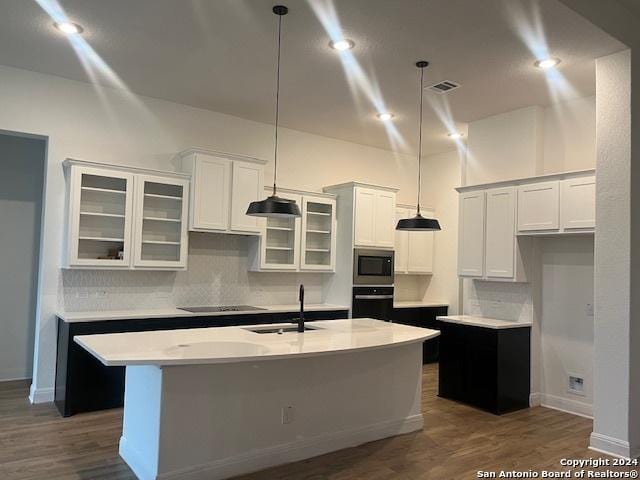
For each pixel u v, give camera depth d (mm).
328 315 5941
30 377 5582
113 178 4781
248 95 5156
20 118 4598
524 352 4977
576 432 4223
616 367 3752
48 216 4723
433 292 7438
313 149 6523
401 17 3480
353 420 3826
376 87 4844
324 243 6414
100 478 3117
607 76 3938
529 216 4855
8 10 3475
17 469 3230
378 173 7203
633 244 3744
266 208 3533
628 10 3775
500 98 5047
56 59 4355
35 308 5613
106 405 4480
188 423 3039
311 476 3238
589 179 4395
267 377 3371
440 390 5316
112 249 4934
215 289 5688
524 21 3496
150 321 4672
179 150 5438
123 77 4746
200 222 5117
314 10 3416
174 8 3426
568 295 4902
